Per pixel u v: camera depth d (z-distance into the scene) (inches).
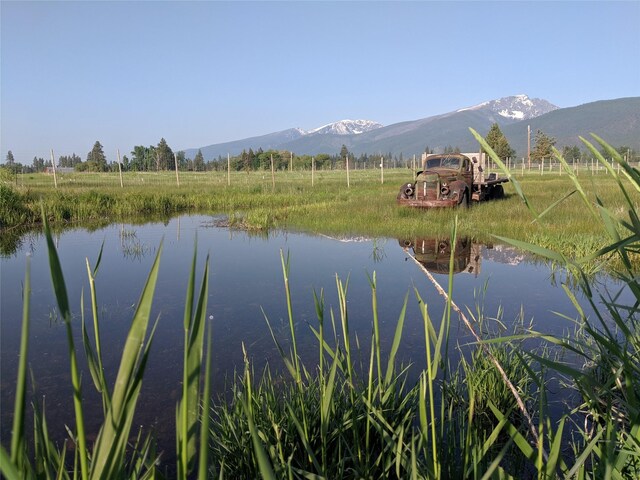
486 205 538.9
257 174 2282.2
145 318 24.7
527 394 113.4
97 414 115.2
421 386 56.7
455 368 133.3
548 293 213.5
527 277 247.8
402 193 530.6
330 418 90.6
